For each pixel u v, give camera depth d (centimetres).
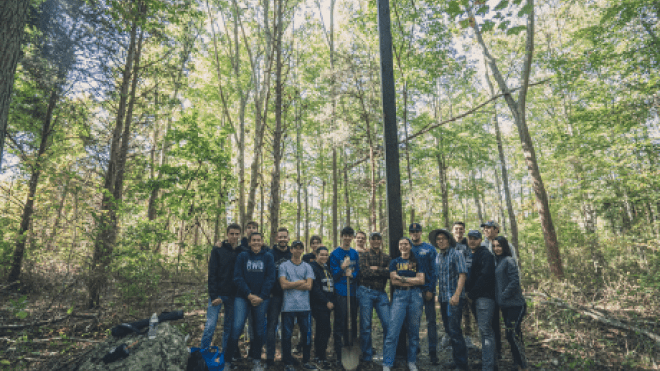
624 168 1033
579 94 1245
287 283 439
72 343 491
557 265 973
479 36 1180
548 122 1733
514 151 2231
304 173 2292
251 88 1573
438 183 1728
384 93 527
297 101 1666
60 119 1030
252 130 1922
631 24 1121
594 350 444
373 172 1331
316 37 1883
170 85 1099
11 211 845
